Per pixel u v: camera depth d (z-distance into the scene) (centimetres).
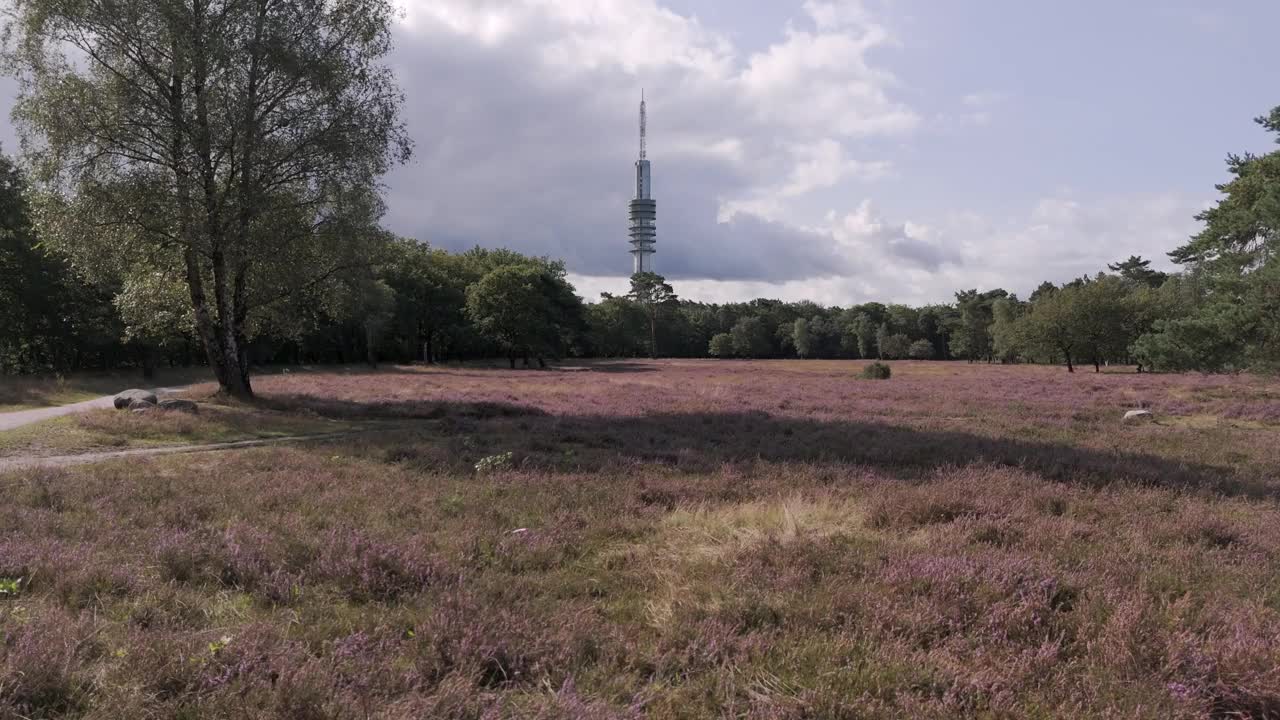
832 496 930
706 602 525
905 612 493
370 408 2348
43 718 344
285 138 2209
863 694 377
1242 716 380
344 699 352
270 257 2209
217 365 2295
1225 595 554
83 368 4975
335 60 2258
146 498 875
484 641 426
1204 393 3234
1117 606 502
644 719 360
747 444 1488
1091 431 1880
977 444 1509
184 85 2155
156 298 2380
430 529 739
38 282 3725
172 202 1970
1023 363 9506
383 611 493
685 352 15300
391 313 7044
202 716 336
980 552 639
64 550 605
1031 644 458
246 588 554
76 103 1953
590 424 1848
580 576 596
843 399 2995
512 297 7569
